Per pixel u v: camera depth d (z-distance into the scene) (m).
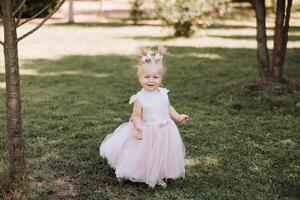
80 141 5.49
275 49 7.99
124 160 4.25
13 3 3.85
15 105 3.92
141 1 19.73
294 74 9.52
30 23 18.81
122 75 9.62
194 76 9.50
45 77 9.32
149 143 4.21
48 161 4.80
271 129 6.05
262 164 4.88
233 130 6.01
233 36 16.08
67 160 4.86
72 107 7.02
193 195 4.12
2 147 5.19
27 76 9.39
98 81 8.98
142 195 4.11
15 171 4.02
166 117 4.31
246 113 6.80
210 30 17.53
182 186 4.32
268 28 18.56
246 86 8.05
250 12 23.95
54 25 18.55
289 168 4.78
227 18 21.42
